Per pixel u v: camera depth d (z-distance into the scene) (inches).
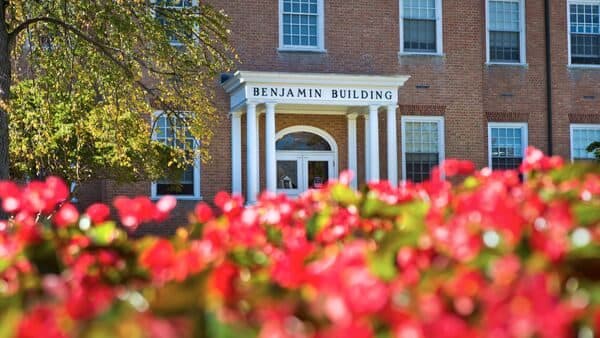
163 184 1019.3
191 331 125.6
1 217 624.7
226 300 137.6
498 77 1168.8
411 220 199.3
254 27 1066.1
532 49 1184.2
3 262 182.2
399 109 1111.6
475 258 150.2
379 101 1019.3
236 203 257.9
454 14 1138.7
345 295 125.4
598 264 154.5
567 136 1182.3
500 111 1163.9
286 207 245.6
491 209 169.0
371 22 1107.9
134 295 146.5
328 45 1091.3
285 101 986.7
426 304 124.7
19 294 153.3
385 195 258.1
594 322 118.7
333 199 258.5
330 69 1088.8
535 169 264.7
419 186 273.4
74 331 123.8
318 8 1090.7
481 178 253.4
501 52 1177.4
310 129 1085.8
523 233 157.3
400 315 121.6
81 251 195.3
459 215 186.5
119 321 125.0
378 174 1019.9
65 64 746.2
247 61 1060.5
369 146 1029.8
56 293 150.4
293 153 1083.9
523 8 1184.8
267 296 145.6
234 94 1026.1
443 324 114.3
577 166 239.8
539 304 117.8
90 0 704.4
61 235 204.5
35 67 788.6
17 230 224.8
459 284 133.1
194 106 767.7
